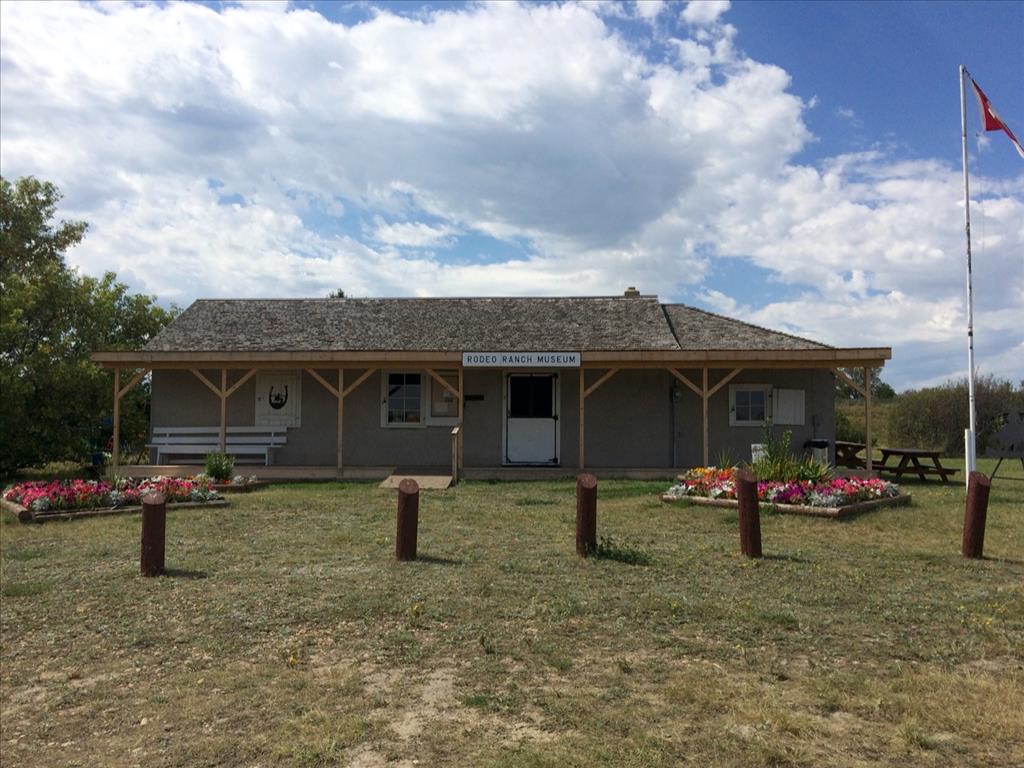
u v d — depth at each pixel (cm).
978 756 390
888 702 450
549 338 1797
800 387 1748
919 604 658
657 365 1598
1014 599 677
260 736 423
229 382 1805
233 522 1088
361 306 2017
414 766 383
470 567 787
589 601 657
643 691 474
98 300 2052
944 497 1345
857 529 1016
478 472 1634
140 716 456
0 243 2138
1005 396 2884
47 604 681
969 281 1370
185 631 602
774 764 381
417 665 523
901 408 3097
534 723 430
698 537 954
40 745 424
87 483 1259
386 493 1402
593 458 1775
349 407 1803
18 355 1898
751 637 573
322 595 686
